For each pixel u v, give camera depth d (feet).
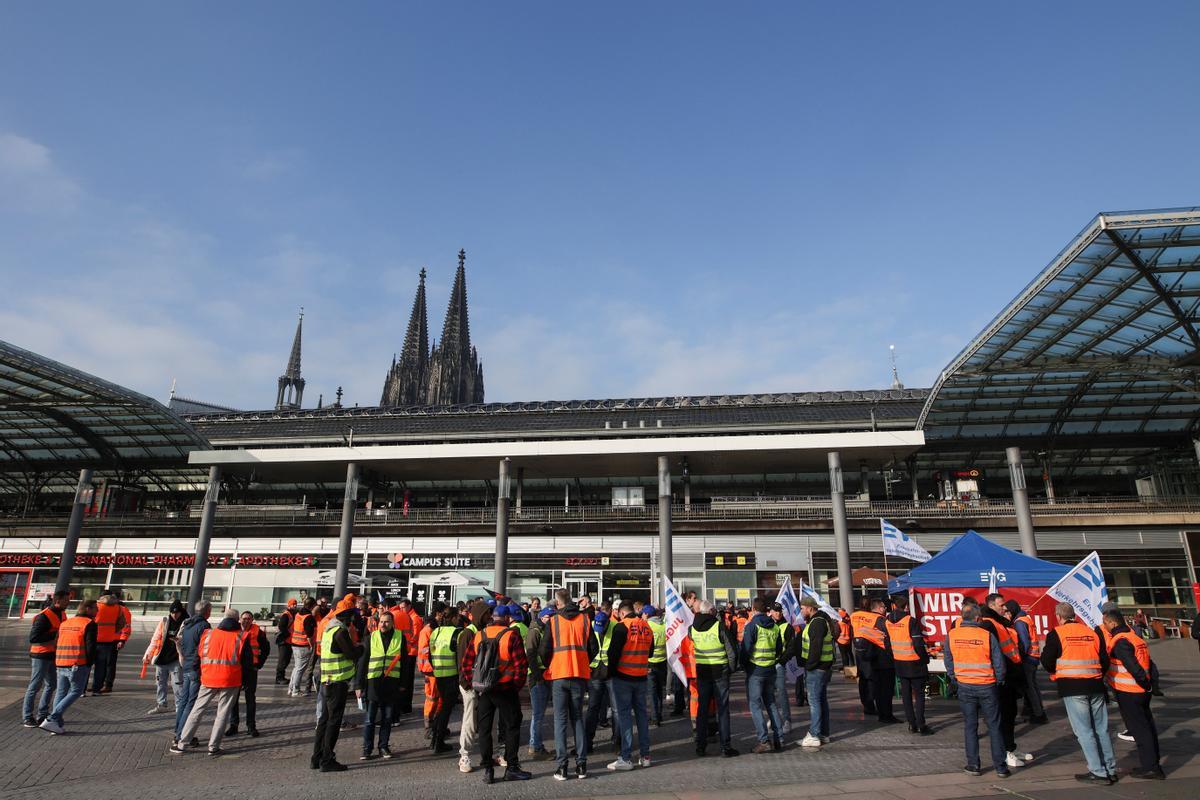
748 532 131.44
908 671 37.99
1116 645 27.58
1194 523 123.95
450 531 137.69
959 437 150.92
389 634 34.01
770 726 33.94
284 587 139.23
